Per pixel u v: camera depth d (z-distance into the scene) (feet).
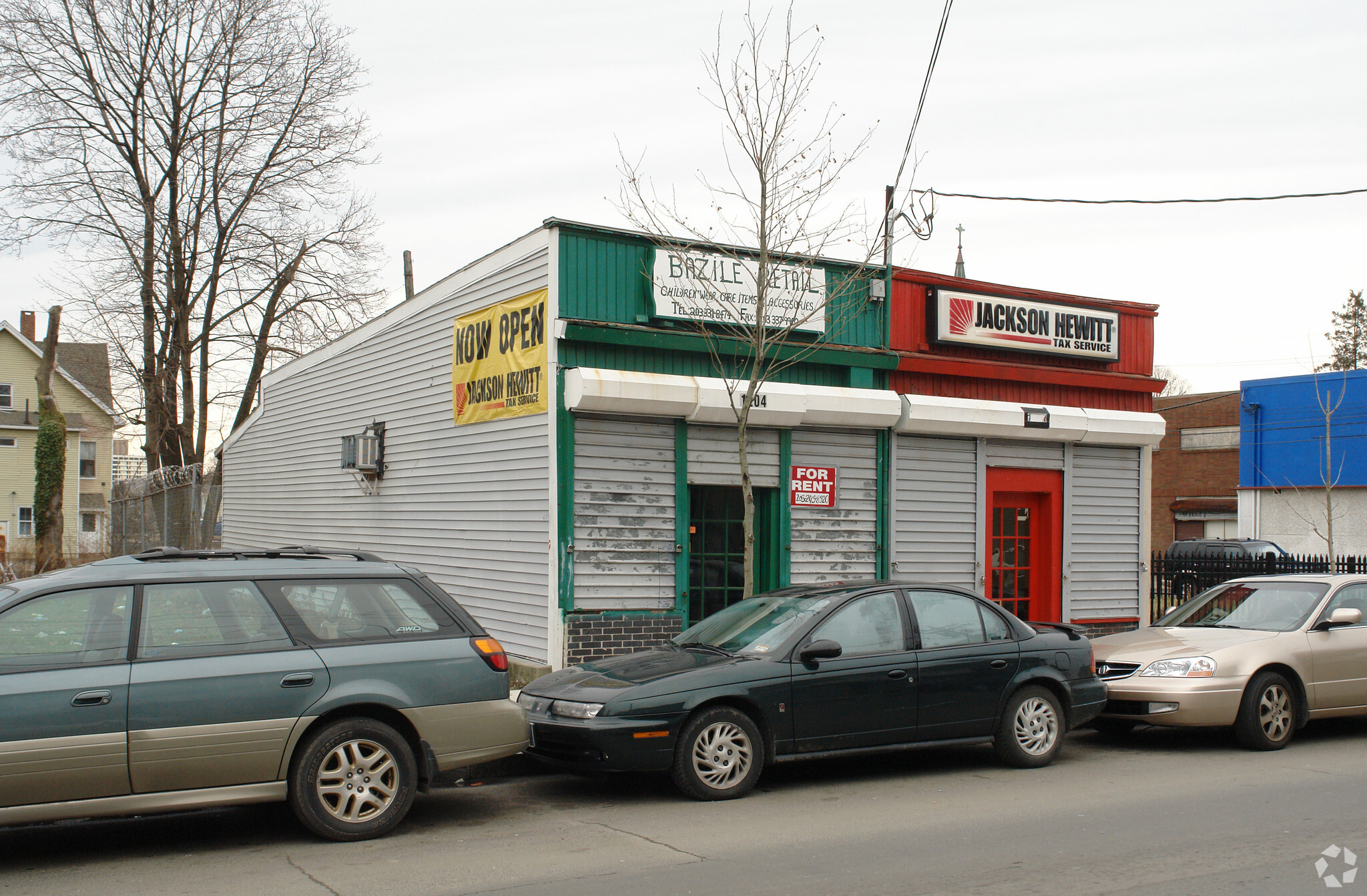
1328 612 33.42
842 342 43.83
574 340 38.14
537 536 38.91
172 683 20.01
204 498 72.43
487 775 28.04
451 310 46.47
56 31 92.12
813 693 26.27
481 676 22.72
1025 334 47.91
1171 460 129.80
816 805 24.97
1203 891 17.98
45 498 86.48
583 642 37.70
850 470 43.86
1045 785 27.02
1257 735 31.42
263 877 19.20
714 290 39.91
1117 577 50.70
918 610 28.58
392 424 52.42
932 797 25.79
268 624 21.34
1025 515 49.21
